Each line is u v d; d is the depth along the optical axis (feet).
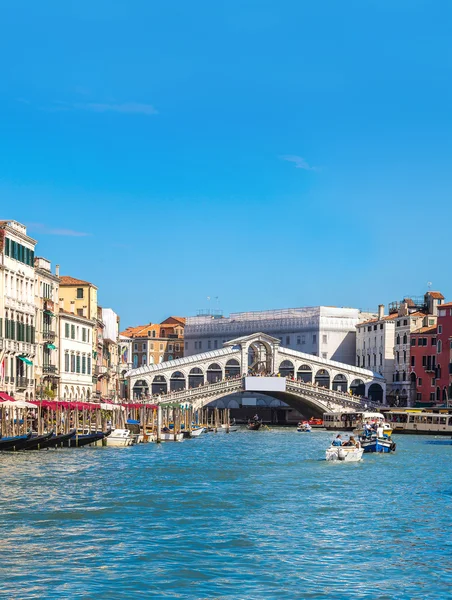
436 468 230.27
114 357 512.22
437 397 506.07
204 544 119.65
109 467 214.07
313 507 152.97
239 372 555.69
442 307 502.79
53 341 345.31
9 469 198.80
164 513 143.54
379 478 202.39
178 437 348.18
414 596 97.60
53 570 104.42
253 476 202.69
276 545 119.96
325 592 98.53
